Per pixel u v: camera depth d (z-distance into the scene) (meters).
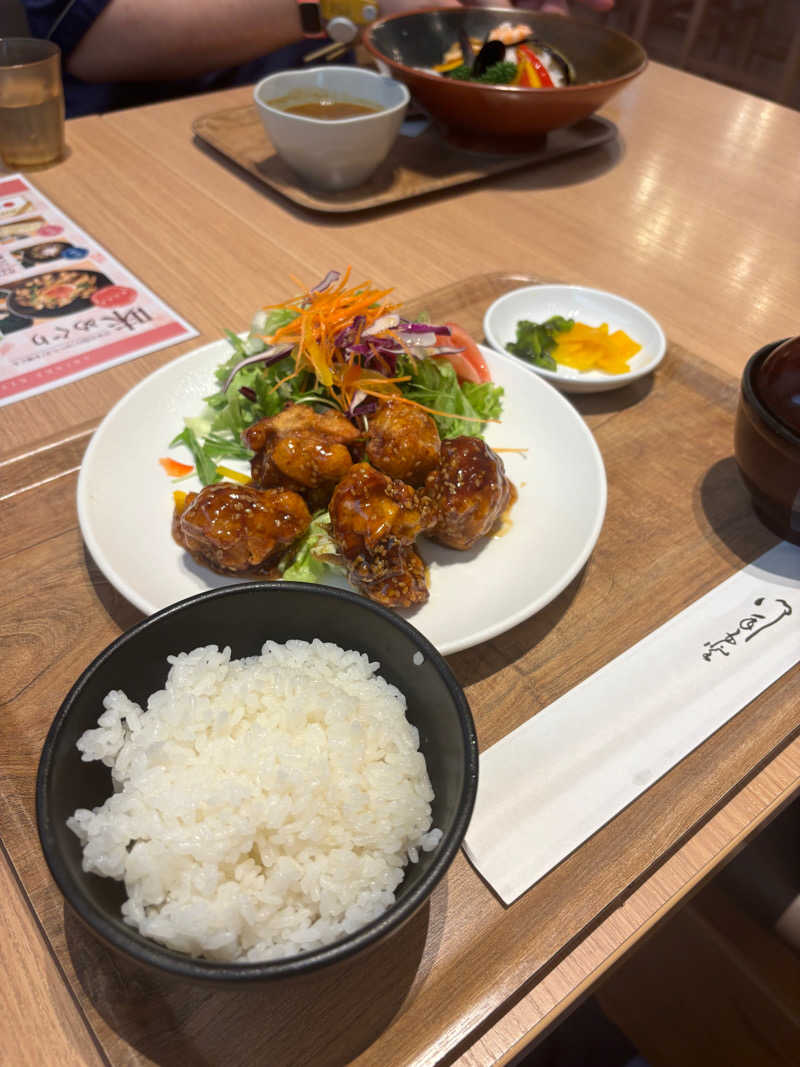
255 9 0.96
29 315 0.52
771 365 0.37
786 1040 0.43
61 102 0.67
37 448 0.43
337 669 0.29
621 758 0.31
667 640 0.35
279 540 0.35
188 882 0.24
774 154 0.78
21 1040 0.24
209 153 0.73
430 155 0.73
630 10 1.56
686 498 0.43
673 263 0.61
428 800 0.27
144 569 0.36
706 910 0.44
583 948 0.27
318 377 0.41
